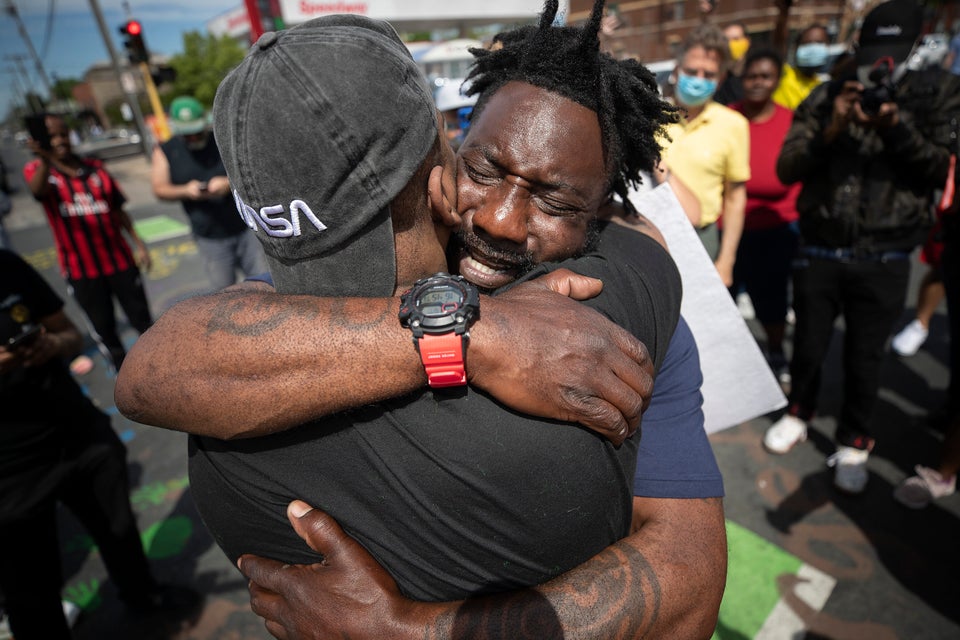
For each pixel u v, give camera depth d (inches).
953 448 101.4
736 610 87.8
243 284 37.3
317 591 30.0
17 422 71.7
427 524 28.4
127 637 91.5
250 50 27.2
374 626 29.1
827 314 107.7
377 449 27.8
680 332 40.1
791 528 102.0
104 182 155.6
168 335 29.2
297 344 26.8
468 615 29.0
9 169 987.3
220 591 98.8
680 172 113.3
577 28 36.7
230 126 26.5
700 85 108.3
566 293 31.4
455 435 27.0
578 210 36.1
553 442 27.2
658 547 32.4
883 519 102.6
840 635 83.4
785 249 136.3
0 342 69.4
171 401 28.4
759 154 133.5
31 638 77.3
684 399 38.6
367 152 25.7
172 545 109.5
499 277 37.7
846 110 90.9
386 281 28.8
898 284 98.4
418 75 28.5
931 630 83.0
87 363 185.2
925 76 91.3
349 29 26.7
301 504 30.4
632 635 29.7
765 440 122.6
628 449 31.1
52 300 78.3
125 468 87.0
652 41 988.6
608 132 36.7
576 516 29.0
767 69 131.1
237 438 28.6
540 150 34.1
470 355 26.0
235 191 28.2
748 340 57.2
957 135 89.7
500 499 27.4
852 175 96.7
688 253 55.1
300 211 26.6
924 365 149.2
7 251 74.7
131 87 596.1
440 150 30.4
